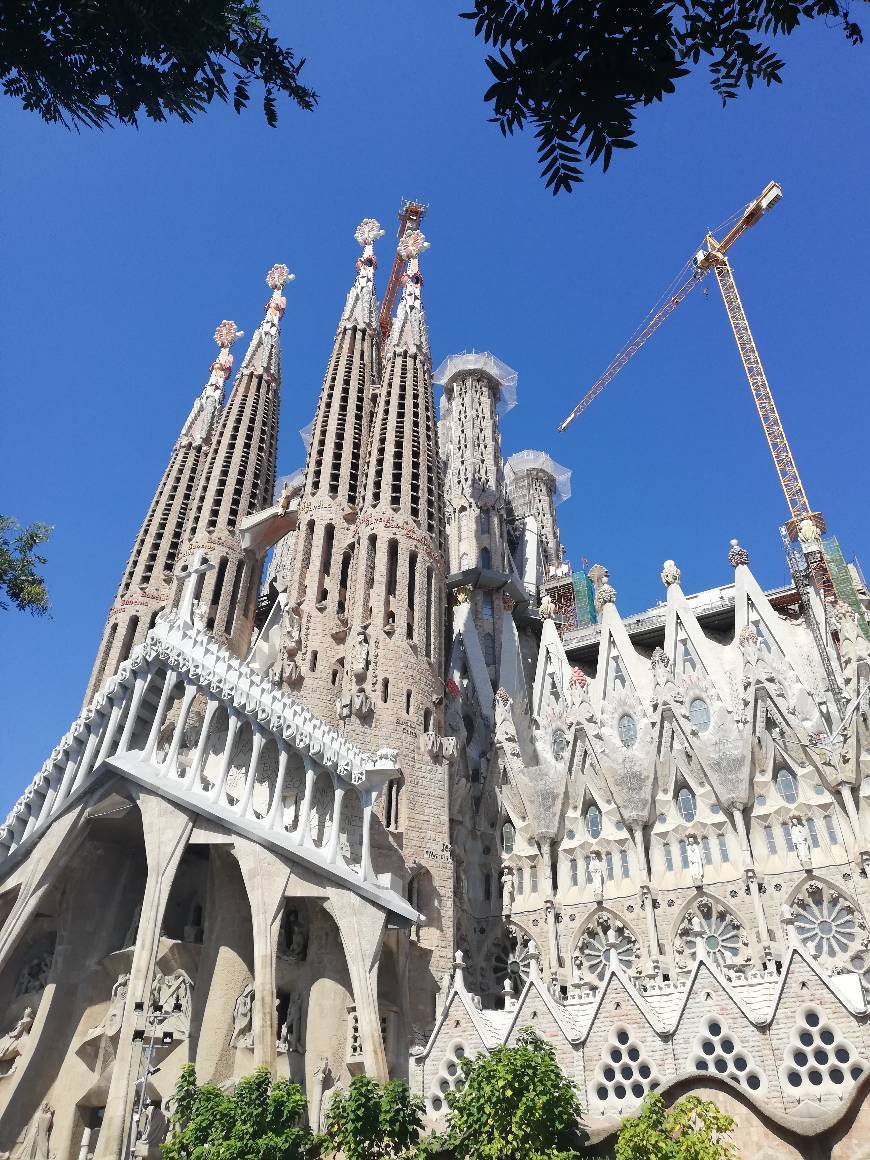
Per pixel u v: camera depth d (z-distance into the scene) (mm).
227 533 78688
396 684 57906
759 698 59000
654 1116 28969
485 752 69188
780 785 56906
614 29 5906
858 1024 34156
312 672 59844
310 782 47125
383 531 65562
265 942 40625
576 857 59625
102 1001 45875
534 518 110500
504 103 6133
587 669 86562
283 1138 30266
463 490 102688
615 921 56156
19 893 45688
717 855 55812
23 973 48500
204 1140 30984
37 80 7219
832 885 51781
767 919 52281
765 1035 35344
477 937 58094
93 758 49438
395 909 45094
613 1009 38594
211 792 45062
